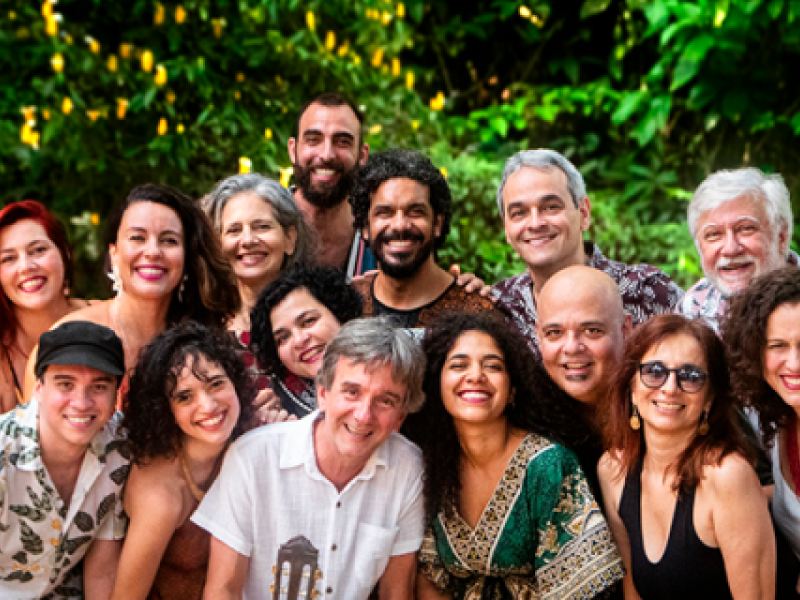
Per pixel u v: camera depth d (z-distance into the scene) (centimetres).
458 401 288
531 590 296
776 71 650
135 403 281
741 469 270
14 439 278
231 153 578
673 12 621
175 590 301
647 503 285
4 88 588
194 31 604
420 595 306
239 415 298
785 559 294
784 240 352
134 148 577
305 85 612
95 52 593
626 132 699
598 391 307
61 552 285
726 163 675
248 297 385
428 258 376
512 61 751
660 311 383
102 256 598
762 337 273
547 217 369
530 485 290
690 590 277
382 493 295
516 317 388
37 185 605
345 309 328
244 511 288
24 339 373
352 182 449
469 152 653
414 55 743
